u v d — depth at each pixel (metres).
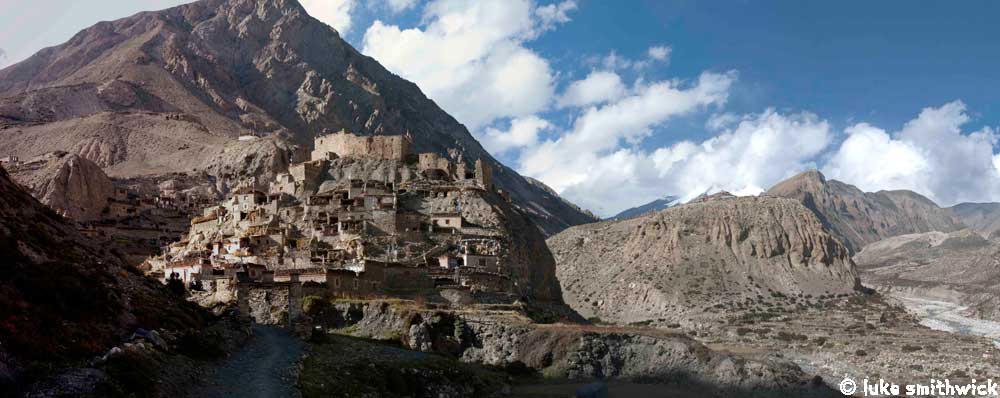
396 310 133.00
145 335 68.88
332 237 176.75
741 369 158.12
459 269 163.75
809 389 167.00
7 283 63.72
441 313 138.12
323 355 90.50
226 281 127.44
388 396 85.88
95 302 69.00
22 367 55.09
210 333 79.62
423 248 177.12
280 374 74.38
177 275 134.38
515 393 119.44
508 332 141.38
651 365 149.88
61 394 53.41
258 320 108.19
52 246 77.62
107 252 89.69
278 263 154.88
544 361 140.00
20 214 81.25
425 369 98.25
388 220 183.12
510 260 185.50
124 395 57.12
